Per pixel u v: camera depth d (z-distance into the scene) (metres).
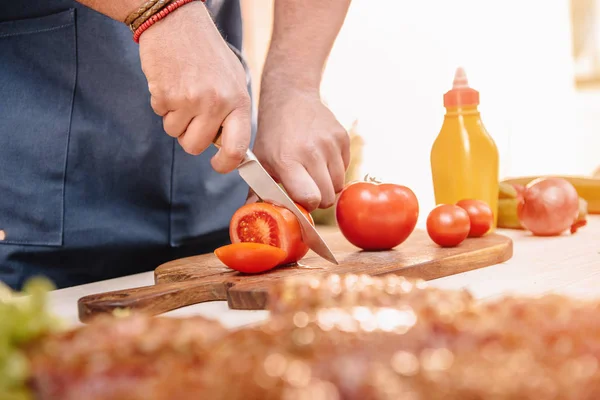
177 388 0.38
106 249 0.99
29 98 0.97
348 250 0.94
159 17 0.77
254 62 1.70
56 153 0.96
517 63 2.06
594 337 0.42
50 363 0.41
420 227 1.17
